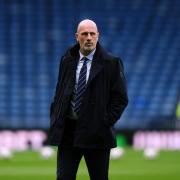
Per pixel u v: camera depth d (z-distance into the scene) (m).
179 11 113.00
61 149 22.27
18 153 78.88
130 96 102.38
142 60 107.19
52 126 22.08
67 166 22.09
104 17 112.50
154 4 113.75
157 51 108.62
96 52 22.09
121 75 22.09
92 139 21.75
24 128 88.94
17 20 111.06
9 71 104.75
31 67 105.56
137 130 89.31
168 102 102.38
